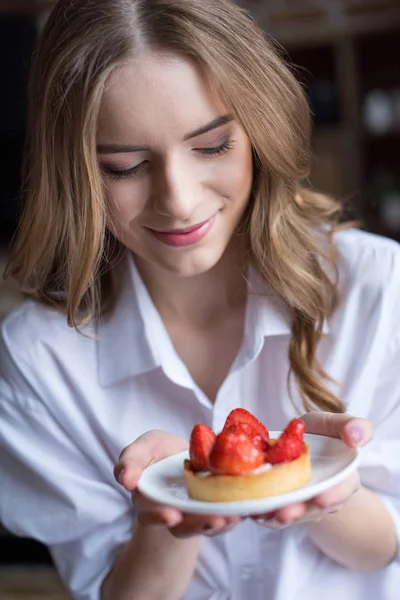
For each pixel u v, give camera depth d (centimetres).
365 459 92
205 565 94
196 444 71
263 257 92
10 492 96
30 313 97
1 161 282
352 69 285
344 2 273
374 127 288
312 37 282
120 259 96
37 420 95
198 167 80
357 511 87
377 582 93
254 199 90
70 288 88
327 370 94
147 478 73
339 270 96
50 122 84
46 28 85
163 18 77
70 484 94
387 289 94
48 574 172
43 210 88
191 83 77
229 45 80
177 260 83
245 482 68
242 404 96
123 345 95
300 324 93
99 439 97
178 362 95
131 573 88
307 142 90
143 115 77
